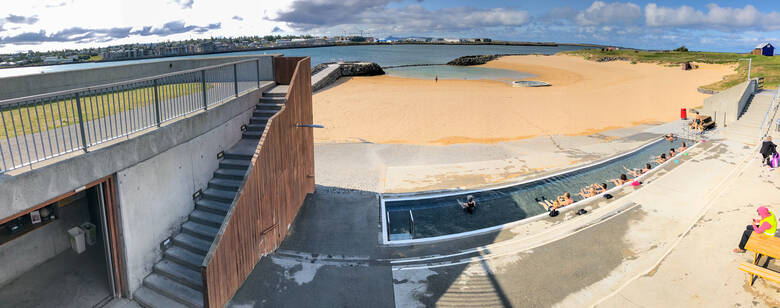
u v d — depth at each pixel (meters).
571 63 88.06
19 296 8.36
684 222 11.50
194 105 10.73
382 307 8.48
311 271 9.64
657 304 8.20
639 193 13.70
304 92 12.66
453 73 69.12
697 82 46.88
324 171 16.78
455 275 9.49
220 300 8.12
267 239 10.12
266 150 9.75
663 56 88.56
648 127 25.34
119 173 7.78
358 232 11.52
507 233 11.41
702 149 18.45
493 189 15.02
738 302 8.08
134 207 8.27
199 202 10.25
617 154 19.31
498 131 24.95
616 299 8.41
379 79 52.91
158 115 8.91
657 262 9.56
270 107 13.00
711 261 9.41
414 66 88.94
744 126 22.09
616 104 33.91
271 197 10.21
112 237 8.02
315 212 12.70
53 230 9.62
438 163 18.23
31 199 6.19
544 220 12.12
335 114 29.56
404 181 15.83
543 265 9.77
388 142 22.25
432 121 27.52
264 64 14.52
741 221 11.05
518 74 66.44
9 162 6.64
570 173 16.81
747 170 14.87
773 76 38.34
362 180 15.80
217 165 11.07
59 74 12.06
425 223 12.58
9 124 9.33
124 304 8.39
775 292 8.28
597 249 10.35
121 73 13.78
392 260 10.17
